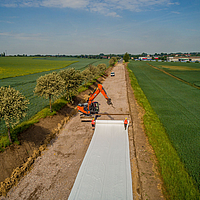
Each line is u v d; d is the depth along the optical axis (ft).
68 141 51.34
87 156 35.73
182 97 105.40
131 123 62.49
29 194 32.24
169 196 30.32
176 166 38.06
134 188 32.35
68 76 81.00
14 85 123.65
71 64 374.43
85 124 63.00
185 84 151.84
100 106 84.48
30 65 315.99
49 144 49.90
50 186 34.01
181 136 52.90
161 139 50.31
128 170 31.32
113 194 26.00
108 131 48.19
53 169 39.01
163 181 34.04
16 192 32.86
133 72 238.48
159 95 110.32
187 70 255.09
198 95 110.83
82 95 105.29
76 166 39.75
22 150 43.39
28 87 117.70
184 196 30.04
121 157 35.45
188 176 35.40
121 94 110.11
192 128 59.26
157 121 65.82
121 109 79.66
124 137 44.70
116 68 307.37
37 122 58.23
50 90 63.21
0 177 34.99
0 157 38.55
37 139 50.21
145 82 161.79
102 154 36.58
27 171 38.63
